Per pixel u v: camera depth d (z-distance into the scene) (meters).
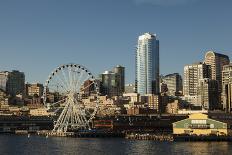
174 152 173.00
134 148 194.00
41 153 177.50
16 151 185.62
